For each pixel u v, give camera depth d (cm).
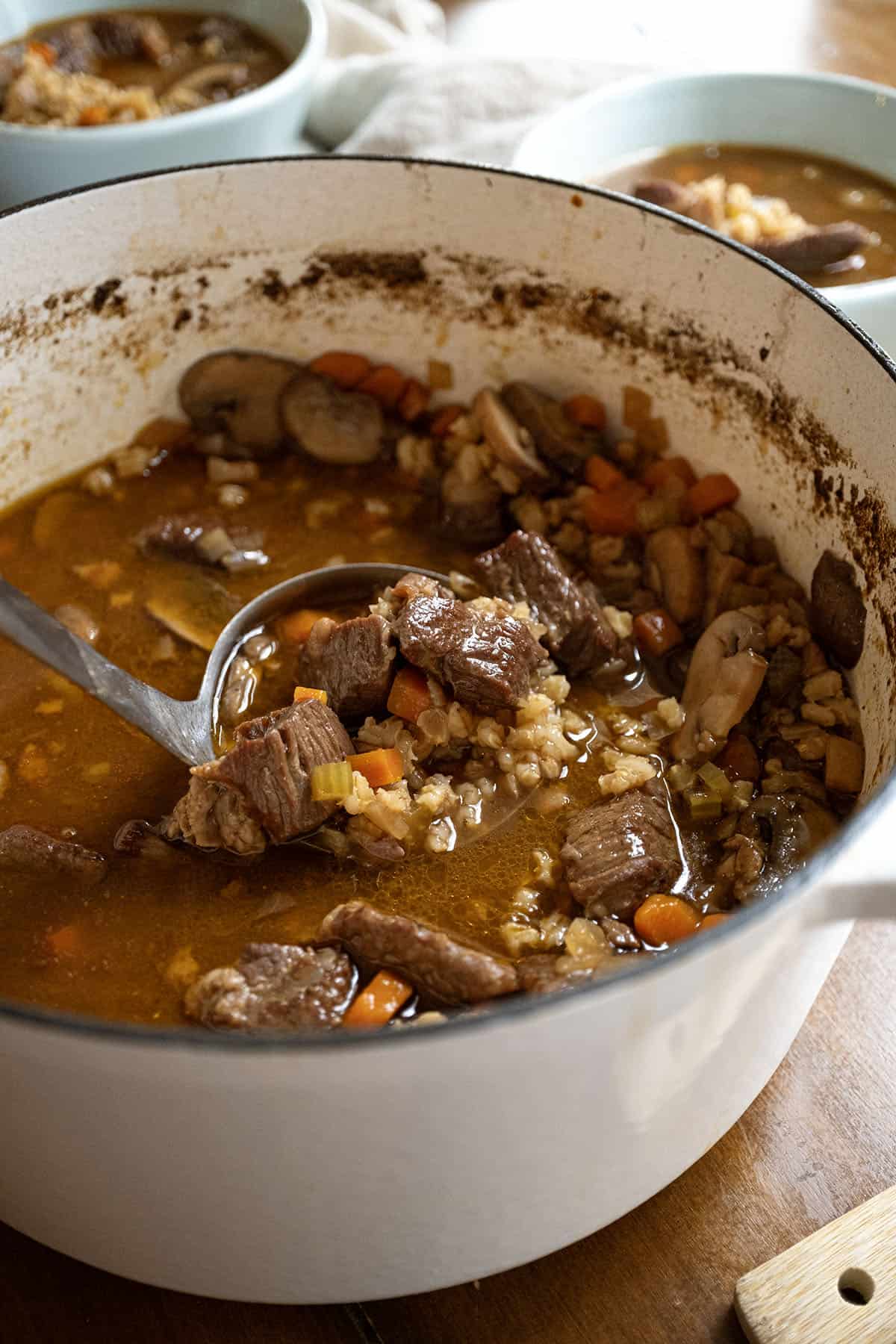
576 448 54
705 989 35
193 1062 32
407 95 67
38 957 43
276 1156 35
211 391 56
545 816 45
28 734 48
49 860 44
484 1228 38
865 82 64
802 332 47
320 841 44
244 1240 37
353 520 54
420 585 48
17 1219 40
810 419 48
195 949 43
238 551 53
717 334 50
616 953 42
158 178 51
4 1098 35
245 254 54
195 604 51
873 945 46
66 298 52
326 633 47
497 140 65
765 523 51
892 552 45
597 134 64
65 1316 40
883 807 35
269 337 56
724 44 77
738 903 43
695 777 46
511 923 43
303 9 69
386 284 55
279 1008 40
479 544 54
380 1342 40
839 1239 40
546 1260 41
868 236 62
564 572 50
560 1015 32
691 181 64
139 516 54
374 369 57
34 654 44
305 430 55
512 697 46
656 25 79
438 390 57
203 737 47
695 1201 41
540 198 51
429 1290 40
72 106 64
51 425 54
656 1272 40
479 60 68
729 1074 39
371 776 45
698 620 50
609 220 51
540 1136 36
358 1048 32
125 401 55
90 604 51
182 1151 35
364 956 41
